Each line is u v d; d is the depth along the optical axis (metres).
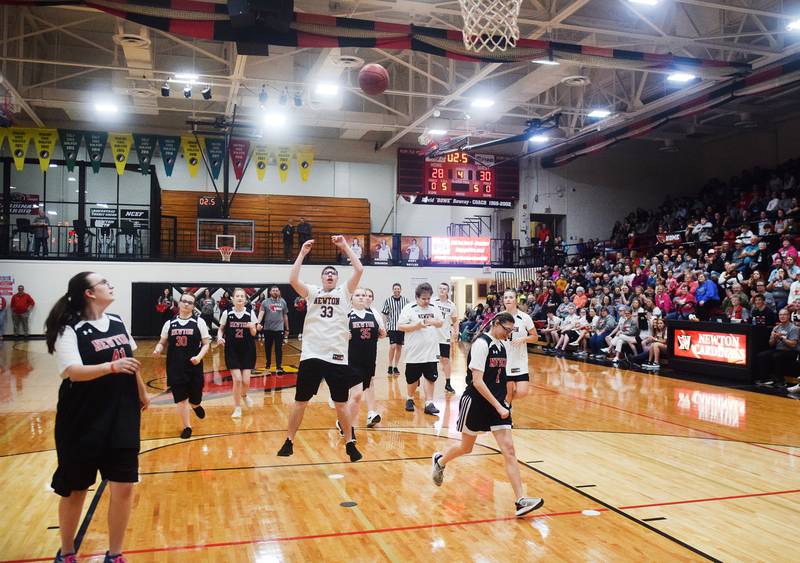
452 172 25.91
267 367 13.55
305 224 24.70
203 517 4.84
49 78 21.73
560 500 5.28
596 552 4.20
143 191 25.14
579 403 10.09
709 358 13.17
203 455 6.75
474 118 22.19
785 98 21.81
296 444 7.25
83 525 4.63
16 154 21.73
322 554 4.15
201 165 26.05
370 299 8.28
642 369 14.40
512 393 6.70
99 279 3.79
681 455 6.83
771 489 5.62
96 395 3.63
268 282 23.67
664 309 15.45
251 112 22.17
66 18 19.67
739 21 16.55
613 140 22.52
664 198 27.77
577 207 26.95
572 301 19.36
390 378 13.09
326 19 10.91
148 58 16.33
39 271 21.66
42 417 8.95
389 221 28.23
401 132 23.39
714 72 15.68
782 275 13.51
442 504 5.16
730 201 21.67
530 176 26.59
